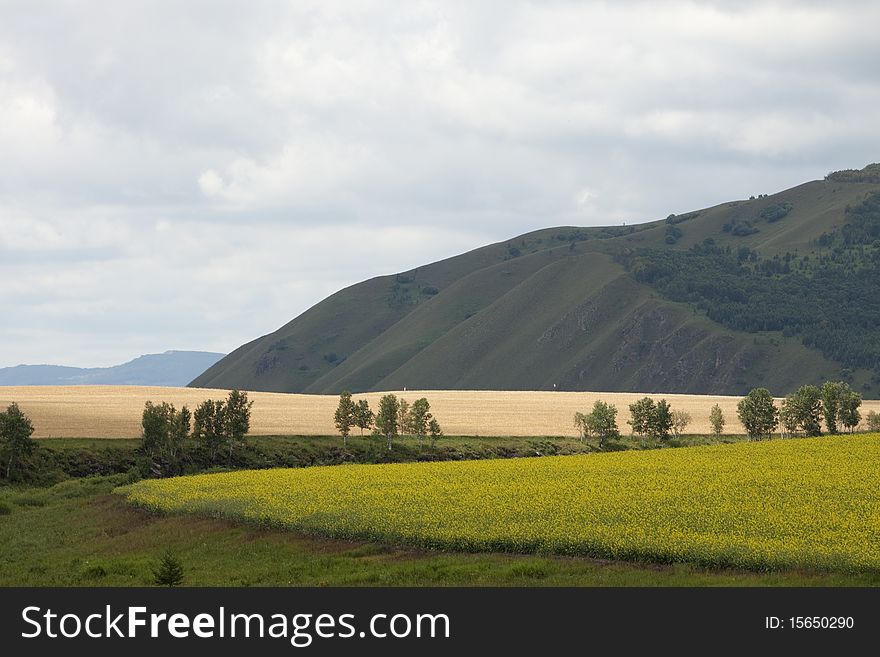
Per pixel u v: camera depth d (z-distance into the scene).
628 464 74.06
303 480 71.06
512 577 39.56
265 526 53.94
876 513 48.50
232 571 45.47
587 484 61.16
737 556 38.69
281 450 120.38
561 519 48.12
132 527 60.66
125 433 122.38
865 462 71.12
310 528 50.91
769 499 53.03
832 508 50.00
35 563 52.50
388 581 40.59
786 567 37.88
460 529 46.69
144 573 46.06
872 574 36.69
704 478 62.56
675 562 39.97
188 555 50.06
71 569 49.25
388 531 47.44
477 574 40.47
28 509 78.00
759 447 87.94
